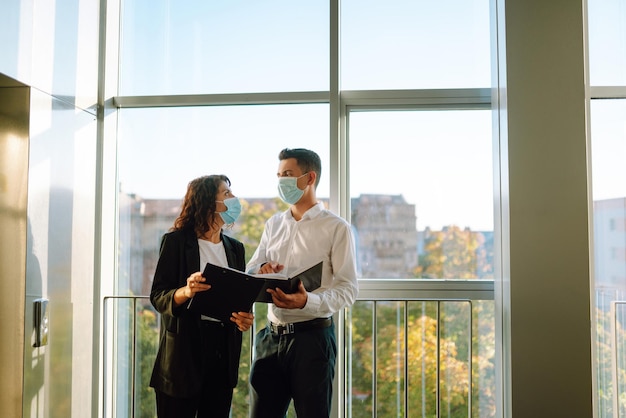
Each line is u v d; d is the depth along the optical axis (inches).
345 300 106.3
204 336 102.1
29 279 111.3
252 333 134.0
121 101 138.7
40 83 113.9
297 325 106.2
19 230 110.4
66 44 123.1
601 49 131.0
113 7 139.4
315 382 104.3
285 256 112.0
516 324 118.5
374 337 132.1
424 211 134.0
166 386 100.4
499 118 125.6
